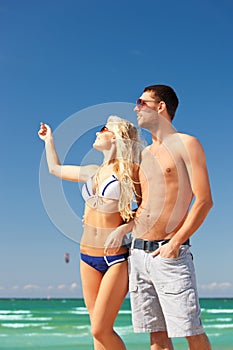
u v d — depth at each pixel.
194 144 4.39
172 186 4.44
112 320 4.64
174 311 4.36
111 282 4.61
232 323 25.77
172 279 4.36
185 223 4.32
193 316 4.34
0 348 14.29
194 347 4.40
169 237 4.43
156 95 4.63
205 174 4.35
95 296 4.79
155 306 4.58
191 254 4.51
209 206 4.32
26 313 36.25
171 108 4.68
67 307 45.66
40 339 17.11
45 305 51.09
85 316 31.62
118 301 4.64
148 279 4.52
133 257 4.56
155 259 4.42
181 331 4.32
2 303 54.91
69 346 14.82
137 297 4.57
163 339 4.62
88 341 16.28
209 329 21.44
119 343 4.66
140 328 4.58
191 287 4.38
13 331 20.50
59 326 23.02
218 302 58.69
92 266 4.77
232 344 14.73
